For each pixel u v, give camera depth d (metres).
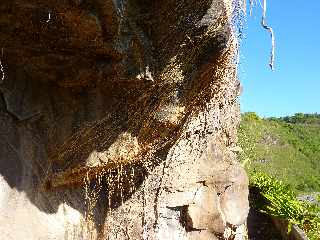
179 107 4.55
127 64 3.95
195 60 4.20
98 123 4.39
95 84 4.26
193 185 5.39
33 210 4.08
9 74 3.99
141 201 5.00
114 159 4.52
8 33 3.57
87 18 3.37
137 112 4.45
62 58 3.87
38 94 4.20
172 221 5.24
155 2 3.78
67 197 4.46
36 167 4.17
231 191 5.94
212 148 5.68
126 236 4.89
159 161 5.04
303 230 7.75
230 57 4.39
